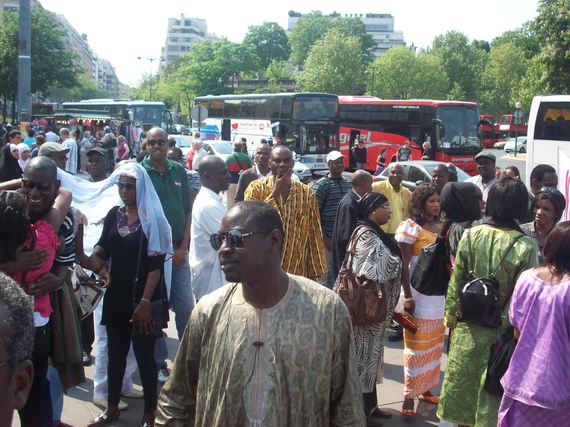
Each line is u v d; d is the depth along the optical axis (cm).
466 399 424
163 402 282
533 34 3891
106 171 830
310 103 3116
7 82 5534
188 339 274
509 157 5069
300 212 575
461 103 3083
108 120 4444
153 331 485
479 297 411
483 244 428
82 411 546
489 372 400
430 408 573
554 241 362
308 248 589
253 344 254
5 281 170
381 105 3334
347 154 3516
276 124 3212
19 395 170
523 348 364
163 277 501
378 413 546
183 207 638
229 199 996
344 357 262
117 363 508
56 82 5900
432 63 8225
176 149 1051
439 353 558
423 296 547
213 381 259
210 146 2766
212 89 9969
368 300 497
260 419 250
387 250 501
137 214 498
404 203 846
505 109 8988
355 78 8212
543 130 1962
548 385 352
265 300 259
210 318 268
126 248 491
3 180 698
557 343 354
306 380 252
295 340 252
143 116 4831
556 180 741
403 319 544
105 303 503
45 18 5712
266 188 600
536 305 362
